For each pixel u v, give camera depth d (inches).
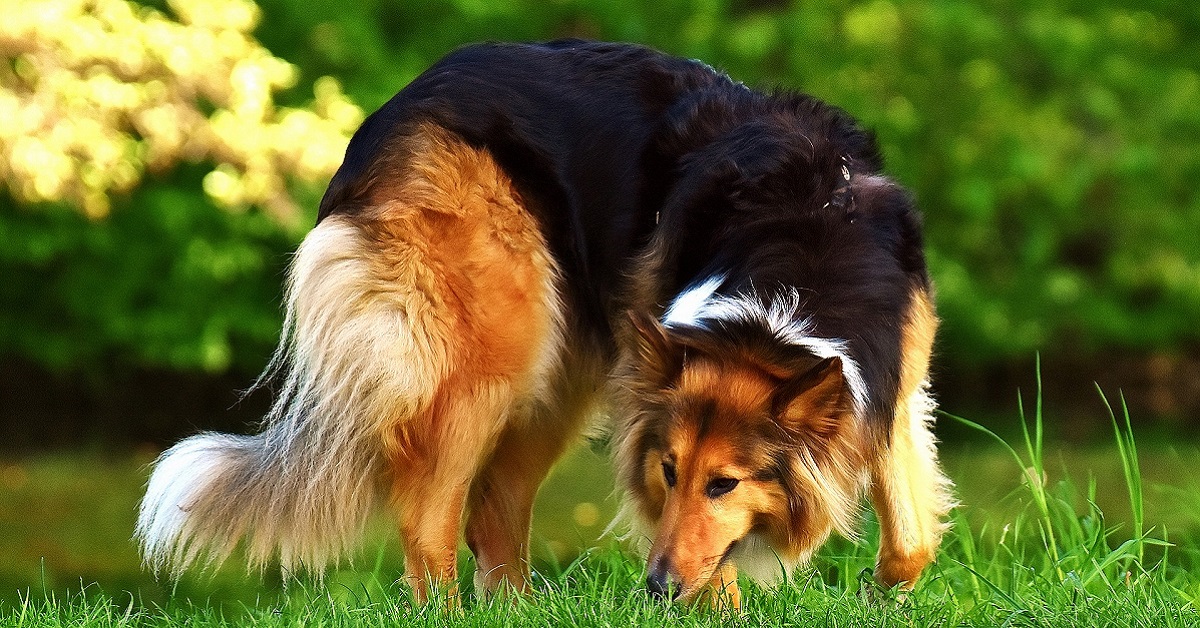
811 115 348.5
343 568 505.4
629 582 347.6
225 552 353.4
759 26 928.9
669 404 301.7
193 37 712.4
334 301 337.4
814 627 287.6
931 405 348.8
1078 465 740.7
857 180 331.9
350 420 337.1
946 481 353.4
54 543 621.6
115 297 861.2
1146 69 974.4
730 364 300.0
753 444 295.3
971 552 370.6
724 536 299.1
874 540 383.9
